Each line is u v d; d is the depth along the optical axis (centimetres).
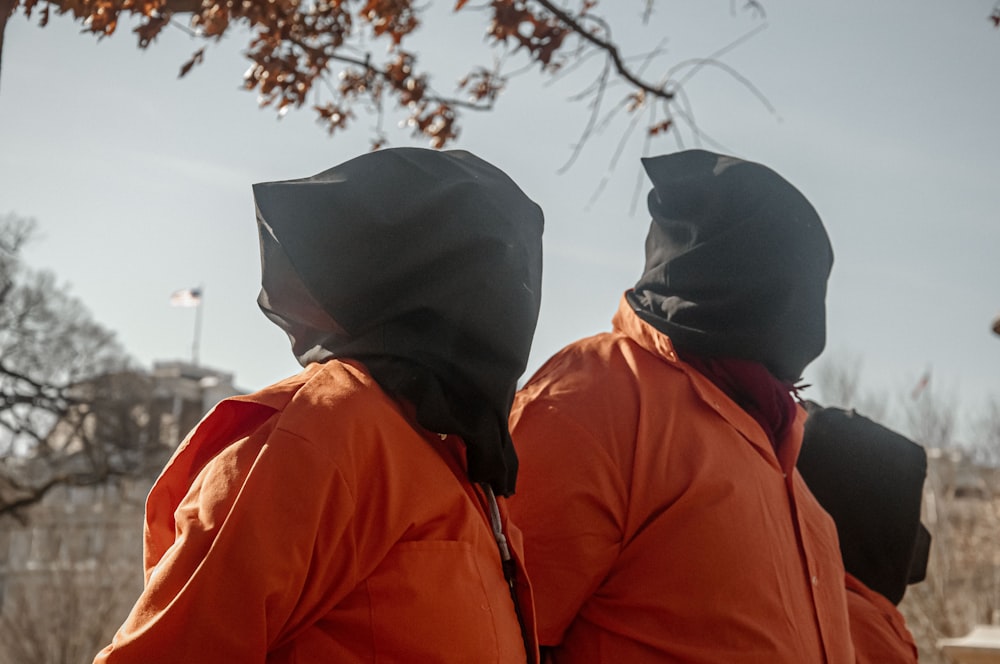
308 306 209
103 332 2623
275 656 185
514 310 210
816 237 301
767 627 259
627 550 263
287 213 205
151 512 199
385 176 210
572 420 269
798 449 295
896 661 344
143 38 407
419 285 205
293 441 187
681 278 288
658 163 312
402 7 496
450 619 192
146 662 174
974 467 2966
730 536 262
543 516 261
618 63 534
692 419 275
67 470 2848
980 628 570
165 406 4266
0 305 2441
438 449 207
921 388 2942
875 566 369
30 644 2888
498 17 512
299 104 471
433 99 545
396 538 192
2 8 263
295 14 469
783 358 293
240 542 179
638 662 256
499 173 233
